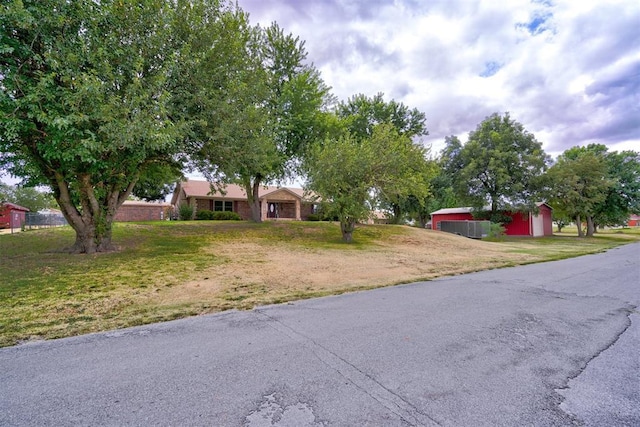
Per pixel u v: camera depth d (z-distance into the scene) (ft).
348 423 6.36
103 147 22.45
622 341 11.30
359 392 7.59
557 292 19.26
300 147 59.93
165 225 52.90
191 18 31.14
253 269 24.88
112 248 31.45
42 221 65.46
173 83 28.53
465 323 13.03
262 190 93.35
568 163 88.94
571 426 6.37
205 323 12.86
